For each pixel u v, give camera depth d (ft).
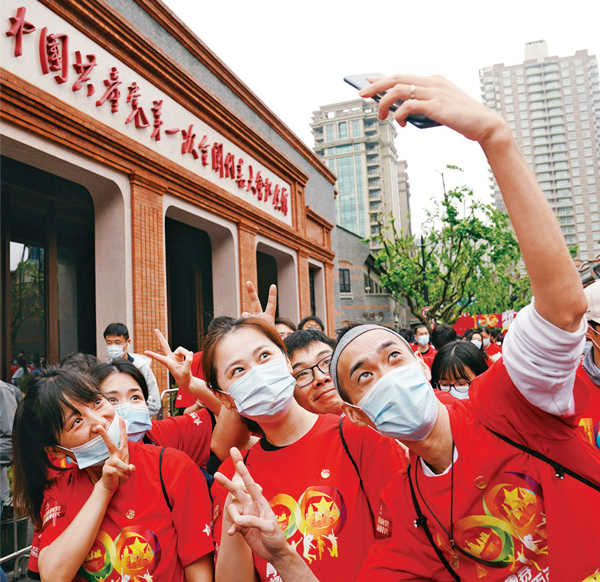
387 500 5.07
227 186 32.09
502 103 342.85
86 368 7.45
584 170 328.29
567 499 4.13
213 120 30.73
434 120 3.73
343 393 4.98
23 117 17.48
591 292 7.58
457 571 4.62
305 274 45.55
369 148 315.78
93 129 20.49
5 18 17.06
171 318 35.60
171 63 26.00
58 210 25.02
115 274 22.70
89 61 20.85
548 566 4.16
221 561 5.23
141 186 23.75
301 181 45.11
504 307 107.04
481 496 4.38
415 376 4.64
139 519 5.76
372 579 4.96
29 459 6.15
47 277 24.21
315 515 5.49
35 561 6.23
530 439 4.23
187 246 37.09
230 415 7.29
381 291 124.88
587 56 330.54
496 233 71.92
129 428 7.22
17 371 22.41
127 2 24.90
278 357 5.98
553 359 3.70
